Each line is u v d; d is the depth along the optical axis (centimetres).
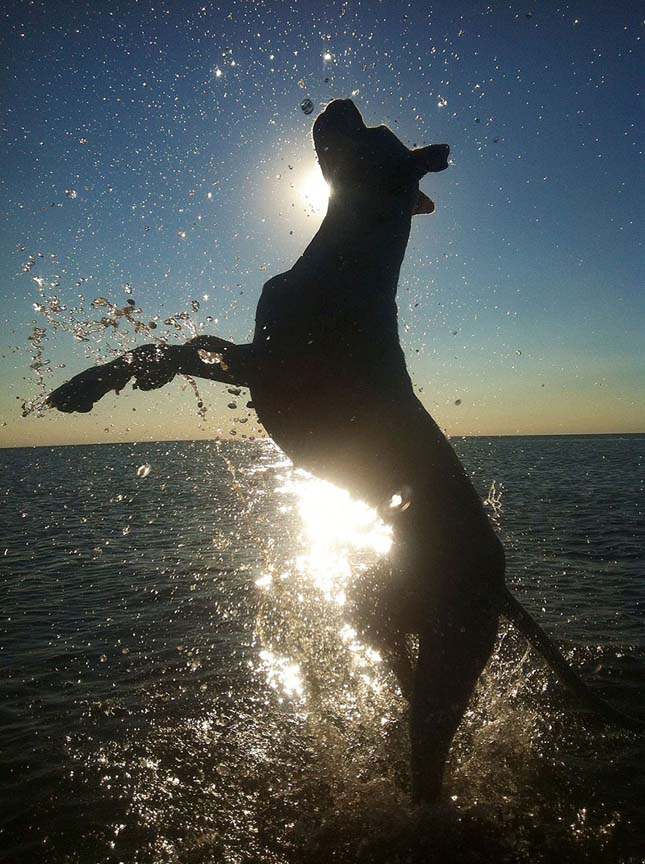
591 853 162
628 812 178
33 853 166
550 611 348
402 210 169
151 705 244
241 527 627
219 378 168
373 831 171
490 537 170
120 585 426
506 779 192
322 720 229
